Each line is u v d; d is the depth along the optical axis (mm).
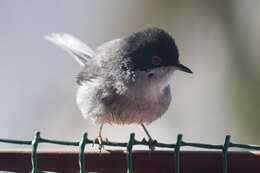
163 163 6426
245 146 6191
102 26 16000
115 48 8641
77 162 6508
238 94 13617
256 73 13703
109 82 8352
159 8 15273
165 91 8570
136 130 14875
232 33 14531
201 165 6344
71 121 14797
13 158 6547
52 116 14875
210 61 14664
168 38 8305
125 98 8258
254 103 13242
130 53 8336
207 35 14820
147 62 8250
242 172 6312
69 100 15039
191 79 14742
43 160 6500
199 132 14055
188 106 14555
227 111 13648
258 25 14461
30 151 6555
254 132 12961
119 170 6535
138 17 15516
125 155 6520
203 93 14461
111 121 8641
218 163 6312
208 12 14883
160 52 8211
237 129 13203
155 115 8602
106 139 8789
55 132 14633
